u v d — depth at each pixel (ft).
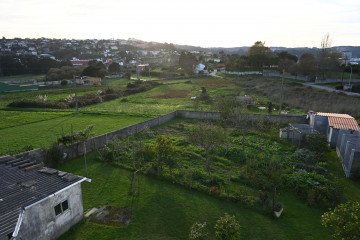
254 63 328.29
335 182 55.06
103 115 118.93
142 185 53.83
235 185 53.78
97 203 46.83
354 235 27.43
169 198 48.65
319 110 119.44
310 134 76.84
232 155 68.95
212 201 47.91
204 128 66.08
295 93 167.43
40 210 33.91
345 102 132.26
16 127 97.76
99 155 68.95
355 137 65.31
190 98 172.96
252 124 98.27
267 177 54.19
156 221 41.86
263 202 46.52
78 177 40.47
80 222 40.86
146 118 113.19
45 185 37.14
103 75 293.02
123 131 83.66
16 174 40.01
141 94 196.24
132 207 45.62
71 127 94.63
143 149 70.13
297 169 60.49
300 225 41.47
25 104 137.80
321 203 46.98
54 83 262.47
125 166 62.28
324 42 271.08
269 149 73.36
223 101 111.04
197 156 68.59
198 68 384.68
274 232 39.65
